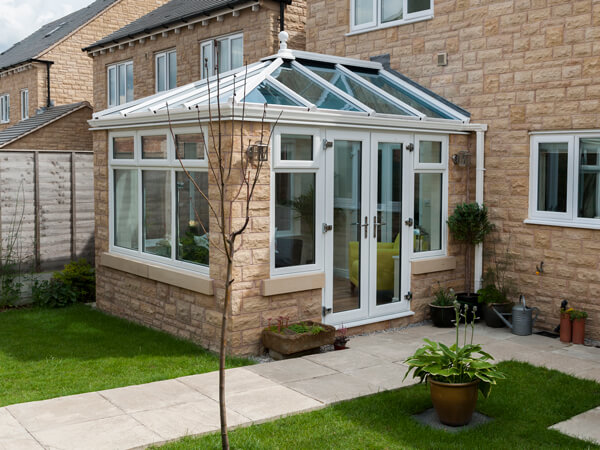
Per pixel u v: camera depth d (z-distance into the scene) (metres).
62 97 22.31
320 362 7.27
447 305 9.20
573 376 6.88
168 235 8.86
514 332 8.80
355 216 8.66
